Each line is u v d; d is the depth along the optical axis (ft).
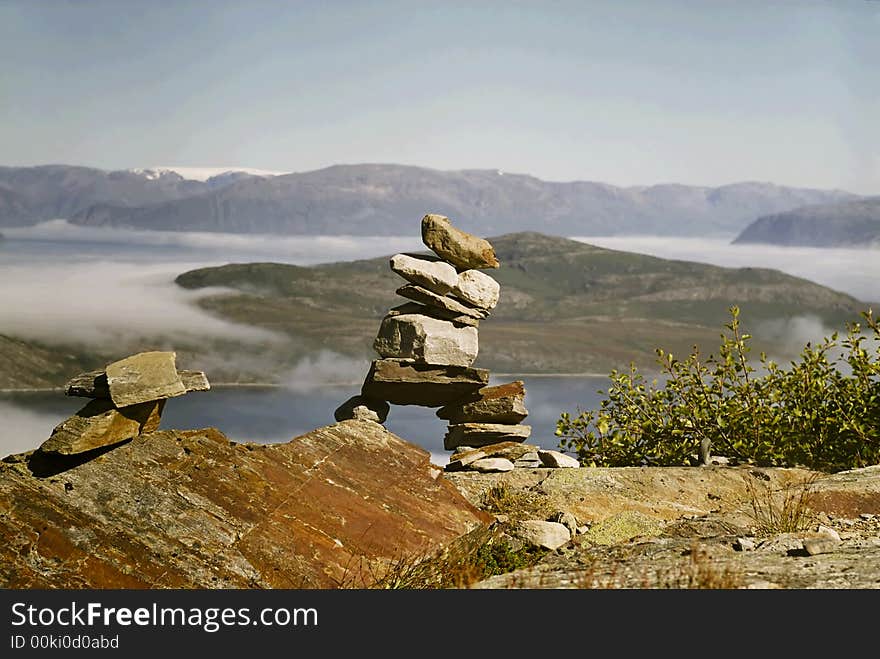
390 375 15.16
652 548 11.68
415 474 12.38
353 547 11.35
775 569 10.62
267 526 11.19
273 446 12.05
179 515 10.99
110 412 11.27
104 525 10.71
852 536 12.16
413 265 15.14
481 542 12.13
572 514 13.29
